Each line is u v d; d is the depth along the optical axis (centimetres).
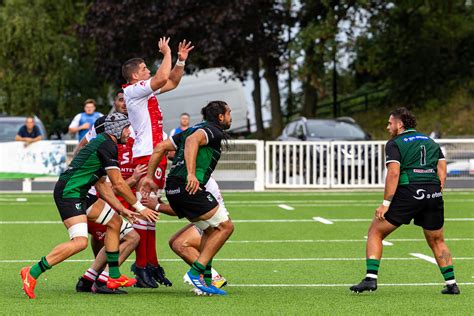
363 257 3625
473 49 11150
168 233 4391
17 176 6581
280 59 10419
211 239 2694
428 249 3831
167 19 9675
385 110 11181
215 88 11081
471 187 6681
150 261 2920
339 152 6788
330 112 11962
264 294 2769
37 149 6600
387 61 11031
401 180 2728
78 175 2627
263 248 3881
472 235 4341
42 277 3130
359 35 10262
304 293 2792
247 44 9944
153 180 2745
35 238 4203
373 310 2483
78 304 2562
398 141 2739
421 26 10850
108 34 9925
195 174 2625
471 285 2952
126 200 2647
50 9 11119
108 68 10275
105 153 2616
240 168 6794
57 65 10831
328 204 5800
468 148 6688
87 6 10781
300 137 7450
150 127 2872
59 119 11144
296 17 10206
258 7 9706
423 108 10912
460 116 10356
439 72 11162
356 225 4716
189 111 10956
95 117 5553
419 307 2531
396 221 2727
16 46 10719
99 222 2719
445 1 10756
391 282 3017
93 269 2798
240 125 11269
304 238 4212
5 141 7175
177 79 2873
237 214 5241
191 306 2534
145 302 2603
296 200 6062
